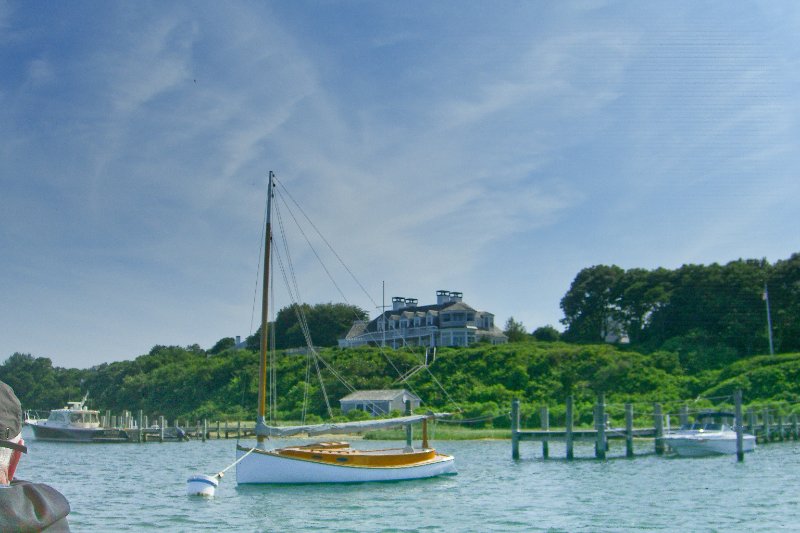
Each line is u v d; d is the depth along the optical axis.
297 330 123.50
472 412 73.75
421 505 25.91
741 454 39.50
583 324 112.31
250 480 30.48
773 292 95.31
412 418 35.84
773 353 84.38
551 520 22.36
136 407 99.69
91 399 109.75
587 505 25.27
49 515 3.78
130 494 29.56
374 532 20.77
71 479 35.81
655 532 20.19
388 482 31.98
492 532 20.55
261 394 32.81
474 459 44.50
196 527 21.80
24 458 49.59
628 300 107.50
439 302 123.75
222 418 85.00
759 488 29.03
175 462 46.53
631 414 43.22
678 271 104.88
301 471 30.59
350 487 30.67
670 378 80.50
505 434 65.31
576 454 48.62
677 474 34.41
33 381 126.06
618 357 85.06
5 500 3.62
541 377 84.44
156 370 106.06
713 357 86.69
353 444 59.03
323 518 23.30
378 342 117.06
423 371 90.06
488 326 118.75
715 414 46.22
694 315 96.25
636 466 38.38
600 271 115.12
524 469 37.88
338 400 83.50
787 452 45.75
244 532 20.92
